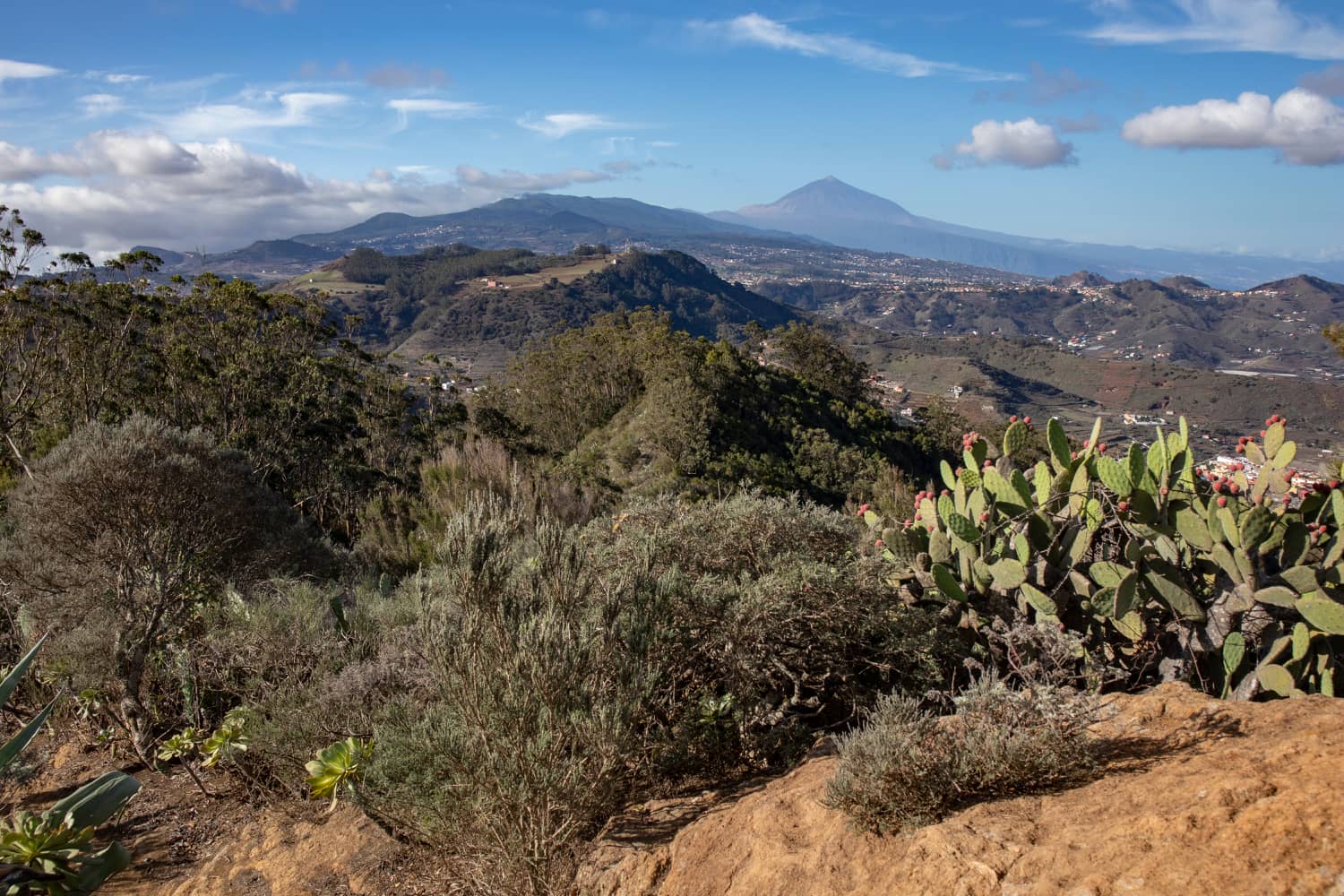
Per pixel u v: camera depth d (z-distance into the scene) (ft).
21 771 13.65
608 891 8.18
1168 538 10.48
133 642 14.84
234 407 76.28
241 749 12.76
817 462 93.50
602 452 92.58
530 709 8.86
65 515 15.06
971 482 12.59
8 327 67.72
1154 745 7.45
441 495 31.73
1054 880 5.59
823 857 7.05
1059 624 10.34
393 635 13.52
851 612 11.14
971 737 7.39
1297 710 7.38
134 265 87.81
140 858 11.57
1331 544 9.46
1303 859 4.88
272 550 17.63
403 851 10.32
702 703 10.64
